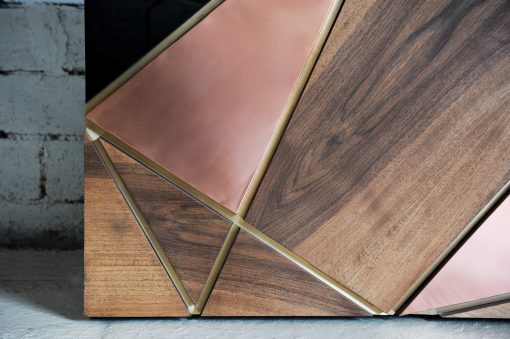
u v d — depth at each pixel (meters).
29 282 1.10
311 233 0.86
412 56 0.82
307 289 0.88
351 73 0.82
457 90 0.83
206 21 0.79
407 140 0.84
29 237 1.34
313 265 0.87
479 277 0.88
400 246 0.87
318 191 0.85
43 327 0.86
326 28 0.81
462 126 0.83
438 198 0.85
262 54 0.80
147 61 0.80
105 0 0.79
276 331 0.87
